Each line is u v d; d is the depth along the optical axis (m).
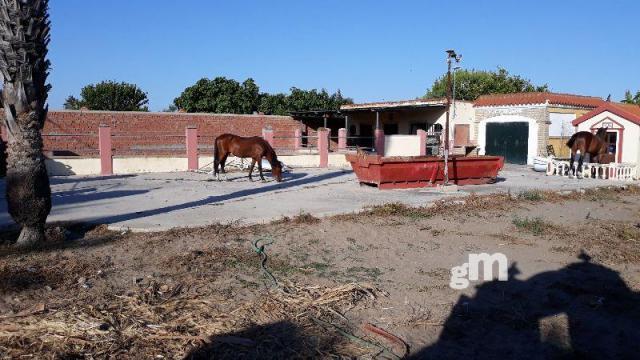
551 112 24.81
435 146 26.69
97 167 19.38
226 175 18.73
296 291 6.16
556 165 20.33
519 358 4.79
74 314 5.18
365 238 8.70
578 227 10.30
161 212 10.30
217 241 8.01
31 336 4.71
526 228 9.88
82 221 9.06
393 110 28.69
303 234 8.66
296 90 44.50
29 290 5.82
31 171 7.47
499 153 26.77
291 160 24.22
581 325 5.55
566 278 7.08
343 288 6.21
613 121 20.41
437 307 5.91
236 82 43.66
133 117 26.25
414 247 8.38
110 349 4.56
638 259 8.03
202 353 4.54
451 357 4.77
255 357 4.51
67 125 24.61
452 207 11.62
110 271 6.55
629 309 6.04
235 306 5.63
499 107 26.58
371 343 4.91
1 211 10.52
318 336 4.97
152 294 5.82
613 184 16.86
